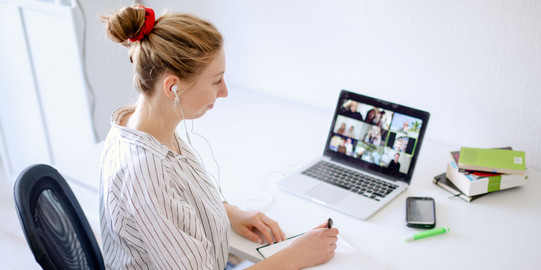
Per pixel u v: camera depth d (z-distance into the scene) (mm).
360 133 1496
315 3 1765
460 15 1524
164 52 938
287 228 1253
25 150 2479
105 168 1025
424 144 1692
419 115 1405
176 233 952
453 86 1623
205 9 2029
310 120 1830
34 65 2215
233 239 1219
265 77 2016
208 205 1097
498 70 1528
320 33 1804
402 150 1433
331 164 1517
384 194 1378
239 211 1255
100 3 2039
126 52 2188
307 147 1641
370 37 1708
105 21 990
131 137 1006
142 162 967
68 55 2070
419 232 1237
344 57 1792
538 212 1315
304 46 1859
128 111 1127
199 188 1100
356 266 1099
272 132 1736
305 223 1272
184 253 958
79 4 1973
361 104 1495
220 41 991
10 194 2531
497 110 1578
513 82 1519
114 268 1103
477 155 1396
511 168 1354
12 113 2406
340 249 1160
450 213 1310
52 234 1011
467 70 1579
